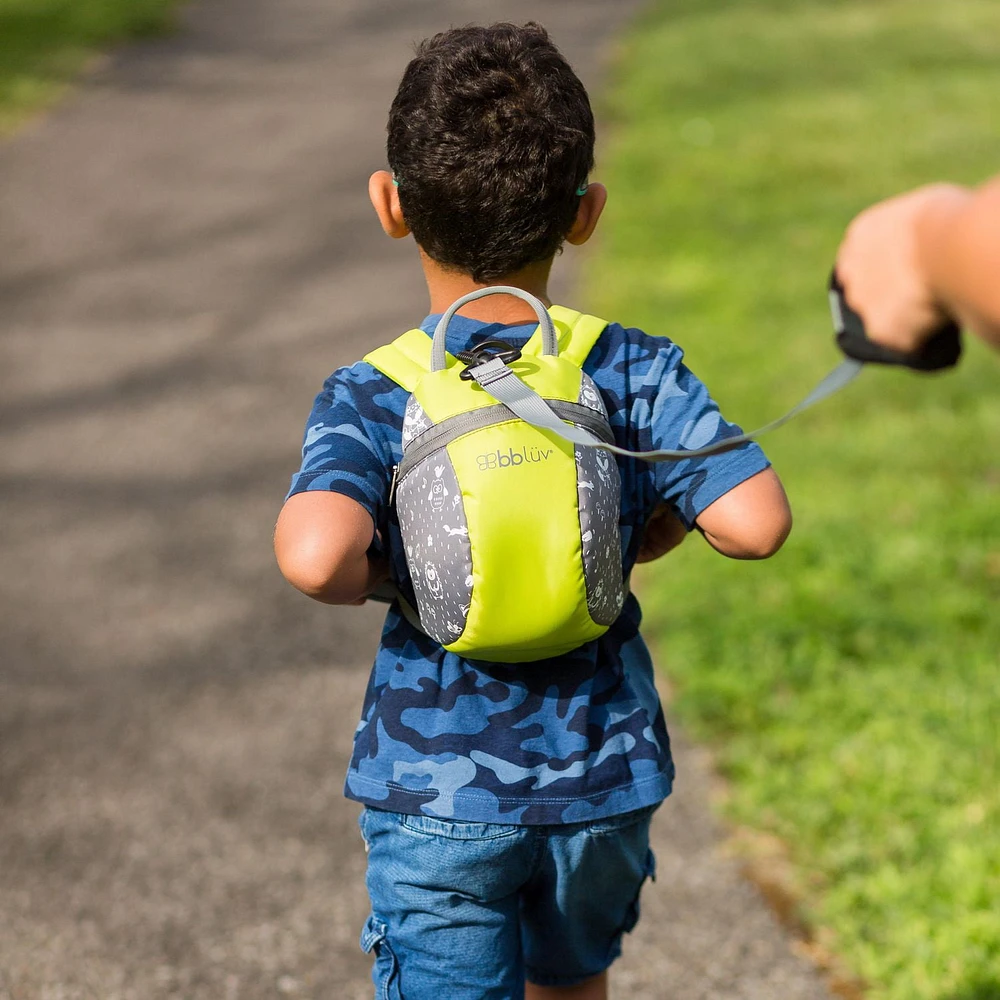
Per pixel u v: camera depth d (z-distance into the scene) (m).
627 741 1.92
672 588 4.68
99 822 3.64
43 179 10.95
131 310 8.24
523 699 1.88
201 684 4.40
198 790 3.79
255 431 6.55
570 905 2.00
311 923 3.21
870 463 5.69
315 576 1.69
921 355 0.92
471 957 1.95
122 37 15.88
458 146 1.82
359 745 1.95
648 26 16.58
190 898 3.31
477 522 1.70
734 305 7.82
